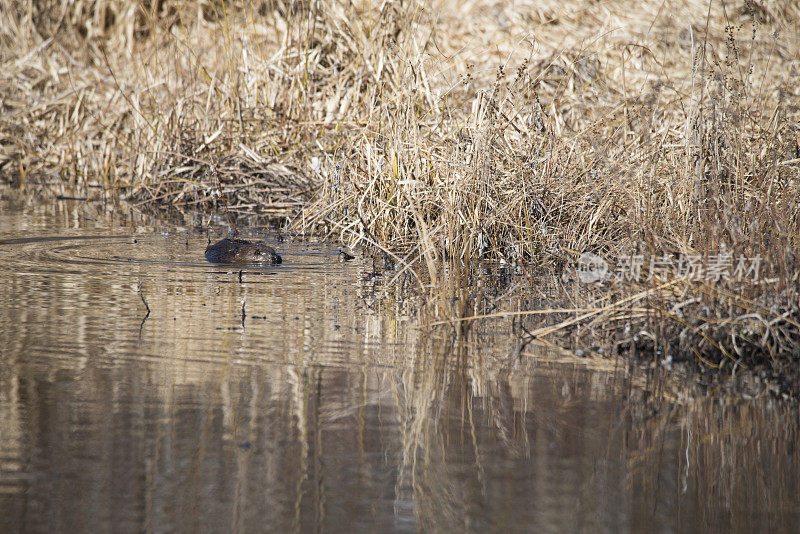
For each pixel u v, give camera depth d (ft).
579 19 108.17
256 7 113.19
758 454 30.63
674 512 26.68
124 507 26.09
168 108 89.30
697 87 59.67
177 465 28.68
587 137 65.26
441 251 60.34
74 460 28.73
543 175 63.87
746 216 44.32
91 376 35.70
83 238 64.75
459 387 35.78
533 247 61.21
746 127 60.44
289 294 50.29
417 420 32.50
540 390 35.78
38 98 101.14
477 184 61.62
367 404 33.83
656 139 58.39
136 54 113.09
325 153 77.05
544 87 87.61
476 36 105.50
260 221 77.05
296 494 27.12
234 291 50.49
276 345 40.37
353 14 92.27
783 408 34.53
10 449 29.32
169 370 36.63
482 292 51.75
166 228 70.95
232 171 82.23
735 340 39.99
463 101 76.13
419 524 25.58
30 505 26.07
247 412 32.71
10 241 62.39
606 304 45.24
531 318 46.19
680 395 35.70
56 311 44.86
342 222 68.54
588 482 28.40
